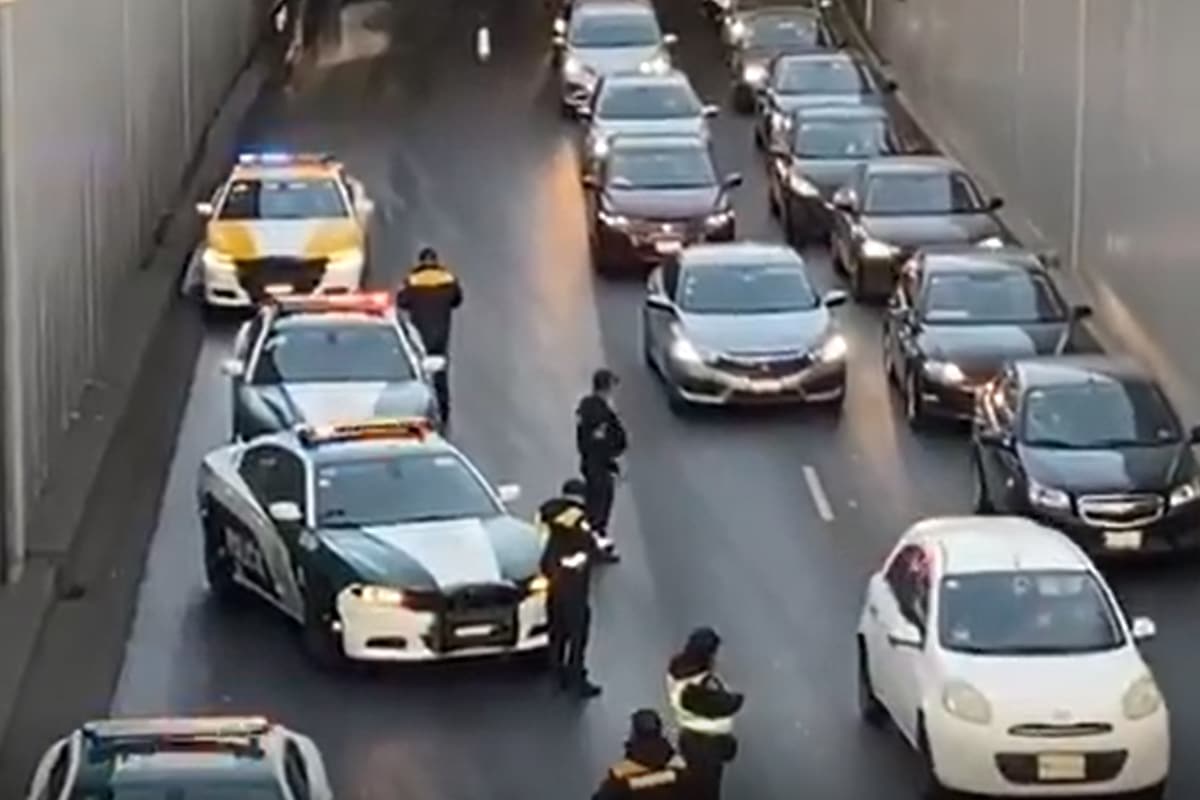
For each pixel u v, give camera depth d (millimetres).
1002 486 49719
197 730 31297
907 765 38812
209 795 29531
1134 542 48188
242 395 53531
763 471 54812
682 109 84375
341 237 67938
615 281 71750
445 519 44031
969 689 36656
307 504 44156
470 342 65125
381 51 110688
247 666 43250
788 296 60781
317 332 55250
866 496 53000
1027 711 36406
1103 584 39000
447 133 93000
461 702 41500
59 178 53375
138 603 46469
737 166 87938
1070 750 36312
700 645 34750
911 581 39562
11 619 44969
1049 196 70938
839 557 49062
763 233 78000
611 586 47312
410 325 58000
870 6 108812
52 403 52500
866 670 40500
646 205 72438
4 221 45500
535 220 79188
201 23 87875
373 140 91562
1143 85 60406
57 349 53312
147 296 67375
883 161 73500
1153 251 59219
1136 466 48906
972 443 55125
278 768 30219
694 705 34562
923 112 92125
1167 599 47062
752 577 47906
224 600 46562
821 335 59375
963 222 69750
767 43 99812
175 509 51844
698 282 61000
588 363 63375
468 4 122625
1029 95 73750
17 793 37688
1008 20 76938
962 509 52031
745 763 38969
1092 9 65688
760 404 58969
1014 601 38344
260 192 69438
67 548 48625
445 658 42312
